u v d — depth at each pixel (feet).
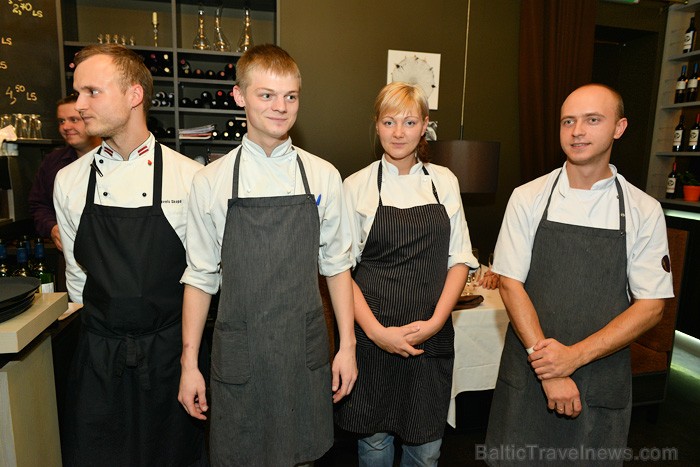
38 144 8.63
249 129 3.78
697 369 10.69
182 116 10.73
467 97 11.84
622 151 14.34
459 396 7.91
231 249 3.72
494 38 11.74
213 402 3.92
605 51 14.15
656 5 12.79
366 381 5.11
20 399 3.50
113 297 4.11
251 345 3.77
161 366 4.31
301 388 3.92
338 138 11.33
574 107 4.11
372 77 11.27
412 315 5.00
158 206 4.22
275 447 3.88
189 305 3.91
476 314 6.21
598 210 4.26
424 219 4.99
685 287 12.14
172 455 4.47
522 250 4.47
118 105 3.98
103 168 4.25
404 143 5.05
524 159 11.89
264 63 3.51
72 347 4.97
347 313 4.28
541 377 4.18
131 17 10.62
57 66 9.49
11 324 3.29
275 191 3.81
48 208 8.30
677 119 13.48
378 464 5.52
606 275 4.18
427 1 11.28
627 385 4.35
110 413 4.23
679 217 12.41
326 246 4.22
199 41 10.21
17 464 3.43
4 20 9.09
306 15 10.81
